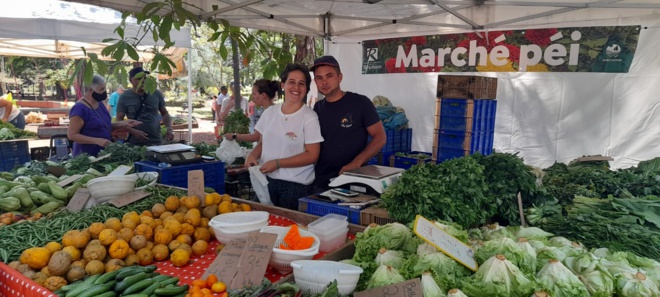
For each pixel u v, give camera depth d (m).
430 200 2.55
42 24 5.98
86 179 3.53
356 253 2.17
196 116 24.77
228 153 5.21
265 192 3.62
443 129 5.31
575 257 2.07
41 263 2.14
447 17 5.86
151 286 1.91
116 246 2.25
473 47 5.90
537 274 1.91
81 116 5.33
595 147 5.25
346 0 4.40
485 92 5.24
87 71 3.04
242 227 2.44
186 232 2.56
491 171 3.15
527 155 5.74
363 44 6.83
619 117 5.05
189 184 2.96
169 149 4.24
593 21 5.04
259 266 2.02
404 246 2.16
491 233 2.41
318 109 3.84
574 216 2.88
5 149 7.11
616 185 3.81
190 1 4.66
